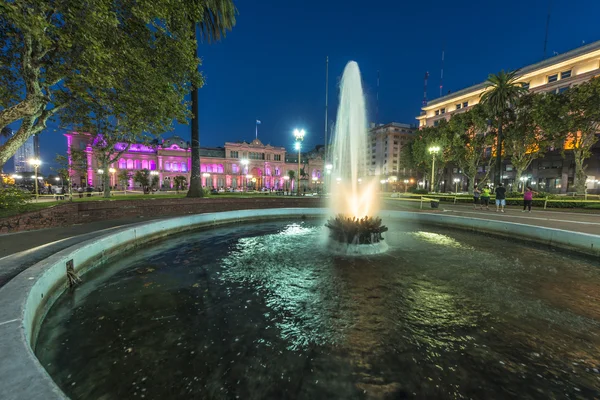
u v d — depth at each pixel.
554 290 5.29
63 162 24.66
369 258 7.61
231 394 2.60
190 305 4.64
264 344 3.46
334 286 5.54
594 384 2.77
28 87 9.21
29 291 3.60
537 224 10.99
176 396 2.57
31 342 3.33
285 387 2.70
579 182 26.02
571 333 3.74
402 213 14.68
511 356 3.23
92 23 7.45
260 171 84.12
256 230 12.44
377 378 2.84
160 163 70.88
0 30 9.21
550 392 2.65
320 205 21.56
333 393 2.62
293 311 4.42
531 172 50.34
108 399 2.53
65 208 10.84
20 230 9.21
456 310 4.45
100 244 6.93
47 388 1.77
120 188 61.78
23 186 49.16
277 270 6.61
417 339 3.59
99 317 4.21
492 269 6.61
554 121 25.70
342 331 3.79
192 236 10.95
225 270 6.61
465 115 38.25
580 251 7.95
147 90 11.09
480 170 58.88
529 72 52.38
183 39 11.41
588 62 44.06
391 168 94.56
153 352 3.29
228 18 19.89
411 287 5.47
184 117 13.87
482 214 15.30
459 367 3.02
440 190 69.19
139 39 10.48
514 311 4.40
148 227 9.54
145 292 5.22
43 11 7.34
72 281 5.42
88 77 8.63
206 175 69.69
